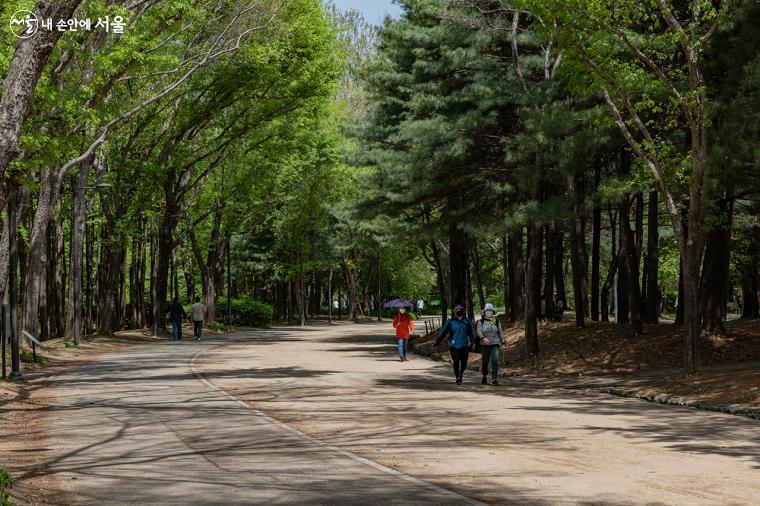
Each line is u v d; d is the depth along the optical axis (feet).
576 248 101.09
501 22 98.17
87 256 162.50
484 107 93.45
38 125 65.51
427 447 36.91
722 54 70.44
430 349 114.21
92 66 73.82
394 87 115.96
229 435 40.22
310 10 118.52
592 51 67.56
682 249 67.56
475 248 161.07
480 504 25.46
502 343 72.23
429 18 109.09
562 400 59.00
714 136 67.87
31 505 25.40
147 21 81.97
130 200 140.77
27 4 65.10
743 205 107.34
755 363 71.82
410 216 130.41
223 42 101.55
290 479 29.55
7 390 60.95
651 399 58.90
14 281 69.05
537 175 89.04
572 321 108.99
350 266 269.85
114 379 70.90
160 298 155.33
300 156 177.58
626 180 83.61
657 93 69.62
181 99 127.54
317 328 220.02
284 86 124.26
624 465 32.58
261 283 267.39
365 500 26.05
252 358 98.99
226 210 181.98
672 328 93.25
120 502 25.84
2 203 34.01
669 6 71.97
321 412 49.57
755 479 29.71
